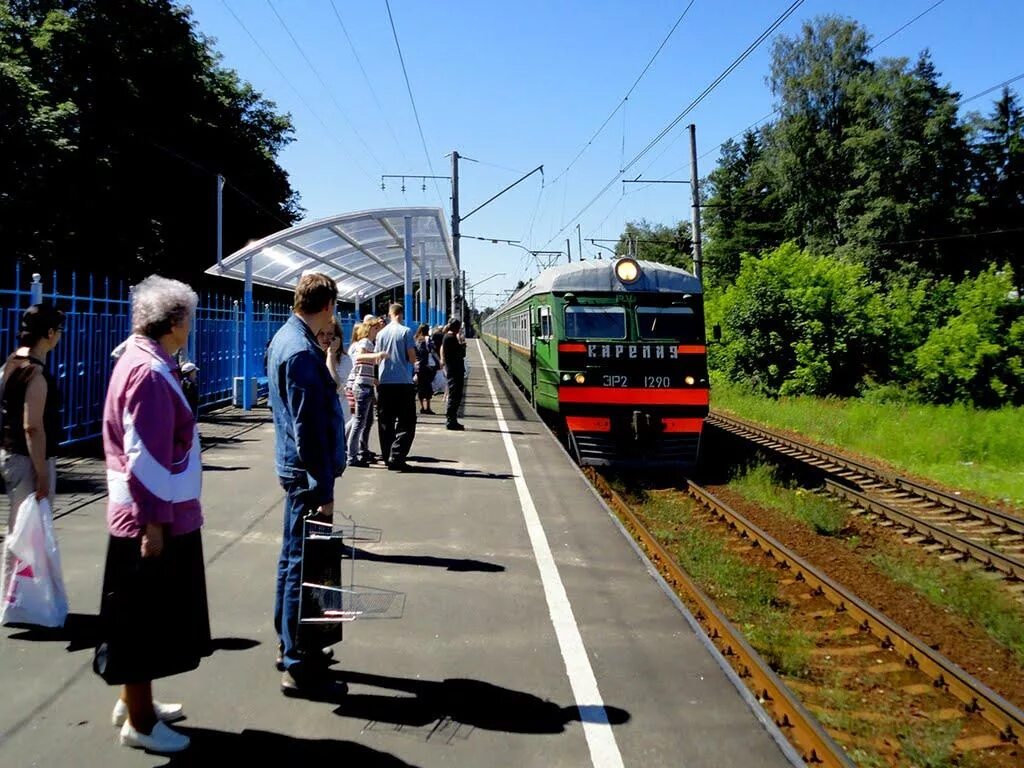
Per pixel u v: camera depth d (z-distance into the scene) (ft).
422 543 21.29
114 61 78.43
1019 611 21.45
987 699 15.26
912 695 16.29
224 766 10.41
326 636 12.32
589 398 36.55
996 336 70.90
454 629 15.47
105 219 78.23
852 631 19.60
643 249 238.68
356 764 10.57
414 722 11.76
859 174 119.34
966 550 26.71
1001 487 38.24
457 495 26.94
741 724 12.05
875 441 50.29
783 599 21.80
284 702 12.23
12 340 29.58
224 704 12.12
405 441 30.58
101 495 25.23
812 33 130.72
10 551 14.29
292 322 12.37
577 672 13.69
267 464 31.12
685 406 36.88
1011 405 67.72
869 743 13.96
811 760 12.26
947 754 13.67
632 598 17.58
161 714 11.43
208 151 94.02
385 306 161.58
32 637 14.38
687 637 15.46
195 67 87.81
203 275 101.35
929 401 71.31
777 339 77.00
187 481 10.74
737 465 40.40
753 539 26.91
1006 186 125.80
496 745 11.20
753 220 175.52
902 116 116.06
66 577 17.56
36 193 68.33
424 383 49.75
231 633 14.79
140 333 10.53
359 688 12.81
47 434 14.44
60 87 75.41
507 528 23.06
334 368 23.06
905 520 30.07
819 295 76.69
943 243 113.80
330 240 45.73
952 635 19.99
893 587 23.31
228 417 45.62
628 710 12.37
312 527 12.18
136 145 83.56
